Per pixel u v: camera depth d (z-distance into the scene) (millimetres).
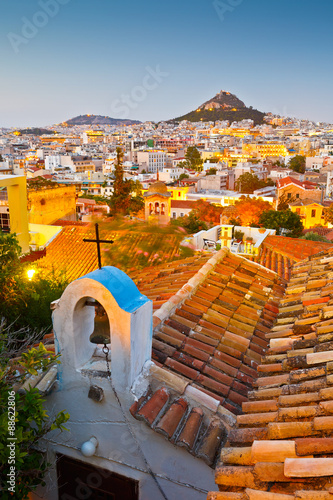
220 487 3816
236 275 9406
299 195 76062
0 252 7984
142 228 17344
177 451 4645
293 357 5422
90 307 5160
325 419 3953
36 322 8242
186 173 133625
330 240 41719
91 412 4961
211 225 58969
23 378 4898
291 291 8555
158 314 6648
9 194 15688
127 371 4680
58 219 34844
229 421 4898
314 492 3213
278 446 3814
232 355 6293
